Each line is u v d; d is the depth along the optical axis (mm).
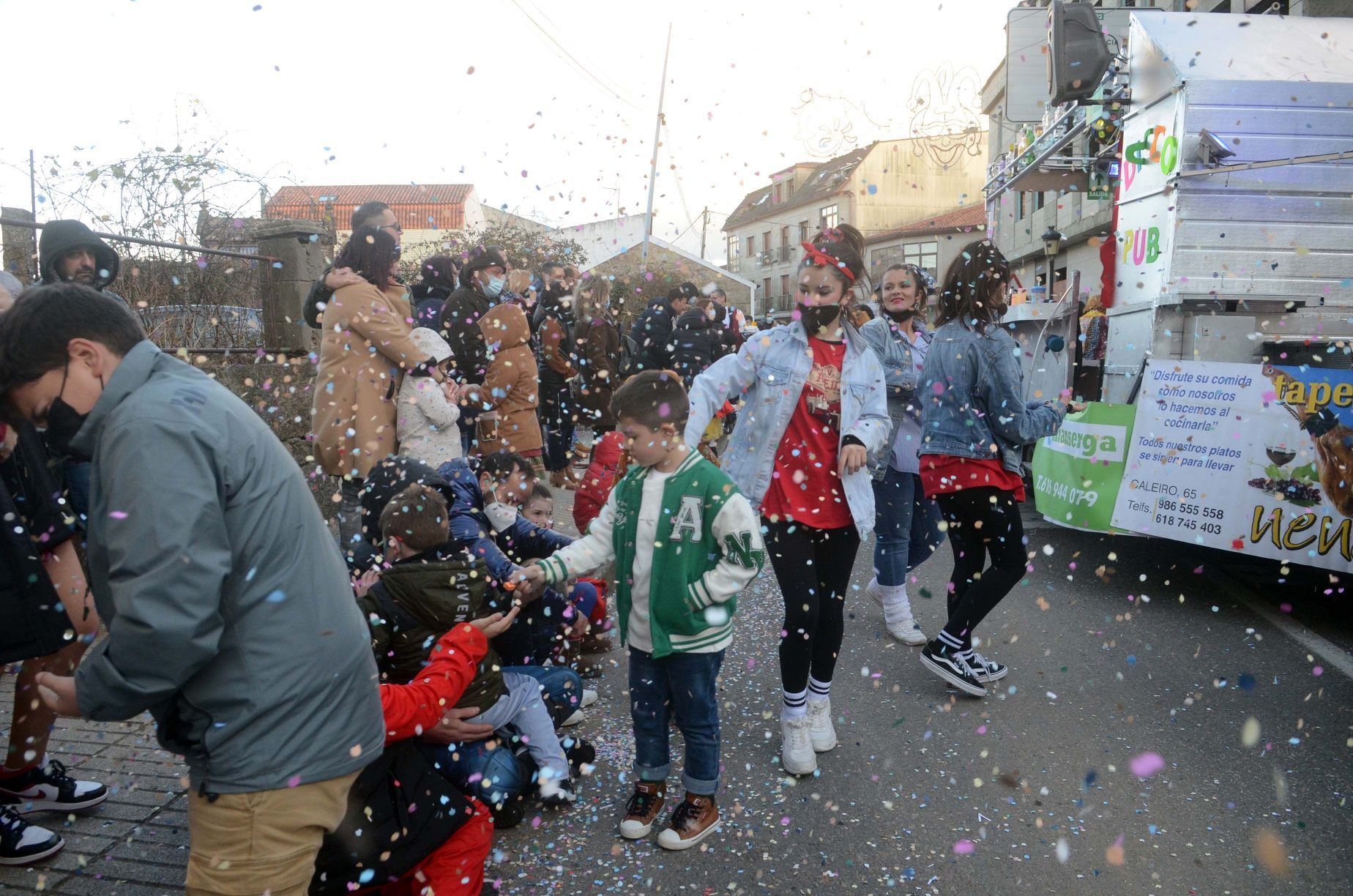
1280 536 4473
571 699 3191
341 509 4320
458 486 3574
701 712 2633
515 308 6281
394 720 2082
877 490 4320
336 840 2031
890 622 4461
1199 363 4738
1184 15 5551
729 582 2543
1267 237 5074
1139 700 3652
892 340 4359
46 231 3096
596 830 2725
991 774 3049
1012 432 3561
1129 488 4984
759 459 3131
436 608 2500
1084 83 5984
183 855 2479
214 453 1539
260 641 1602
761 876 2471
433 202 20953
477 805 2318
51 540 2594
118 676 1486
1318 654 4137
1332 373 4324
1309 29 5586
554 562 2705
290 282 6195
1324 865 2521
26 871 2387
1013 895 2393
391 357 4160
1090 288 6668
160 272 5398
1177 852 2582
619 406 2592
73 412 1590
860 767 3109
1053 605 4891
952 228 22359
